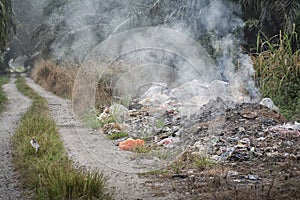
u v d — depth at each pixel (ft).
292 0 48.26
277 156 21.79
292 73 35.96
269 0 50.80
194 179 18.35
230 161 21.50
